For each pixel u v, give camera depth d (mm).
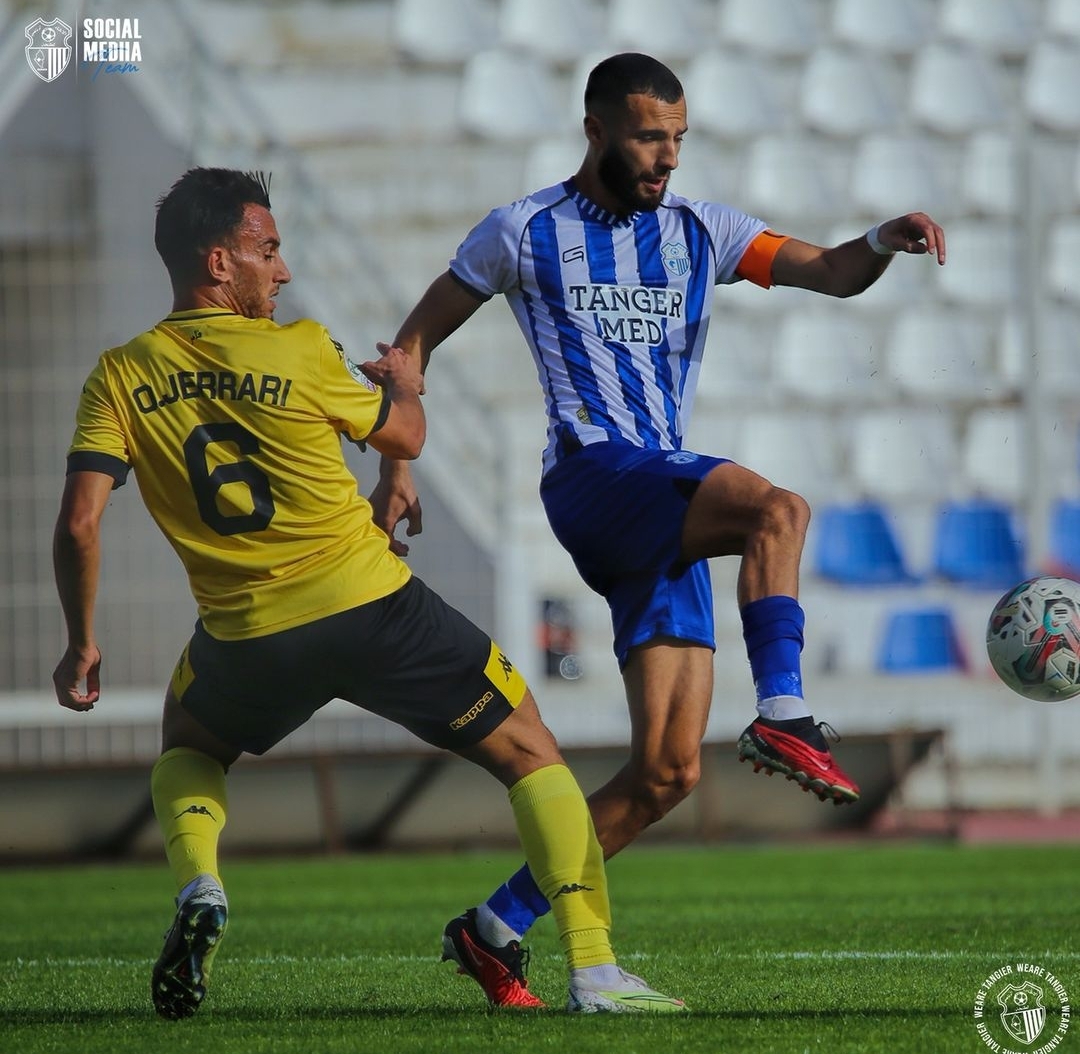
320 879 27266
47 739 37062
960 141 52219
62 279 38344
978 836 36156
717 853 31875
